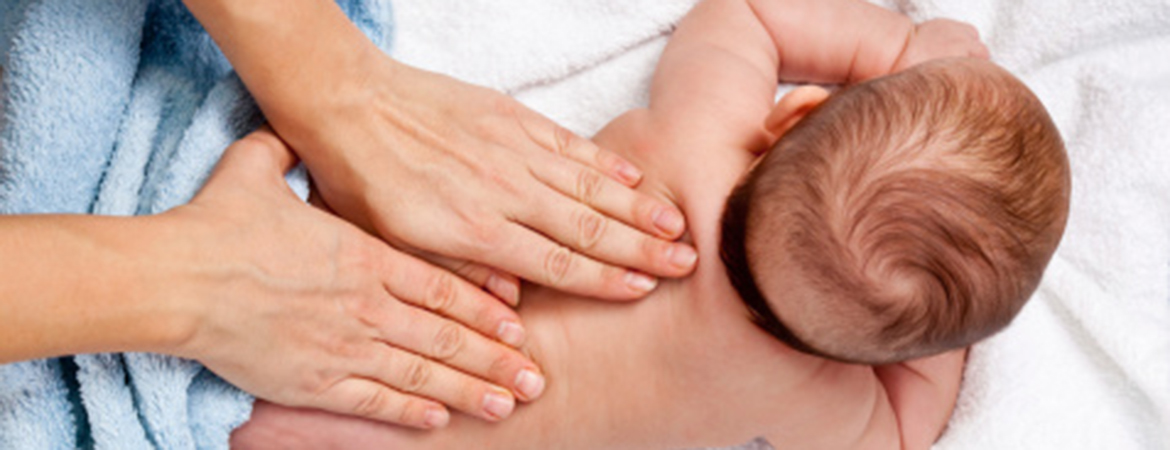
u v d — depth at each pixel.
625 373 1.04
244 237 0.87
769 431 1.10
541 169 0.97
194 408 0.96
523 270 0.98
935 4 1.27
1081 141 1.24
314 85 0.94
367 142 0.96
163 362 0.92
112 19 0.94
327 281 0.90
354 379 0.94
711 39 1.19
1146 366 1.17
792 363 1.02
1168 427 1.16
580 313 1.03
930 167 0.91
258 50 0.91
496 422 1.04
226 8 0.89
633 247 0.96
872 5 1.23
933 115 0.92
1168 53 1.27
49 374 0.92
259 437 1.01
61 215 0.79
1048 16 1.25
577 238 0.96
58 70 0.92
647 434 1.09
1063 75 1.26
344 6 1.09
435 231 0.97
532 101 1.25
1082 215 1.22
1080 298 1.19
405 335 0.94
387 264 0.94
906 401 1.16
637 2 1.23
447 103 0.99
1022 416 1.17
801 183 0.90
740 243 0.92
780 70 1.24
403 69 1.00
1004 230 0.91
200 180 0.97
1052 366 1.18
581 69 1.25
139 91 1.00
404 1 1.22
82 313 0.77
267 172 0.94
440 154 0.97
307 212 0.92
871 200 0.90
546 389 1.05
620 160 1.02
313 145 0.97
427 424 0.98
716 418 1.07
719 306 0.98
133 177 0.97
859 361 0.97
